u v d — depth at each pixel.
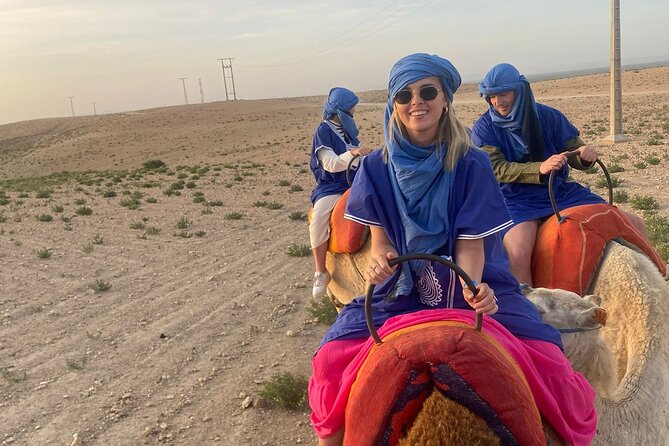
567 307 3.76
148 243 15.12
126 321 9.69
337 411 2.93
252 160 46.69
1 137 121.69
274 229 16.28
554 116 5.59
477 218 3.12
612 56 28.62
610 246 4.44
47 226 17.81
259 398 6.84
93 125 121.50
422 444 2.44
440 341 2.61
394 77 3.20
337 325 3.30
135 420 6.69
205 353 8.34
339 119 6.75
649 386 3.66
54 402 7.14
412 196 3.19
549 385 2.95
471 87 160.75
